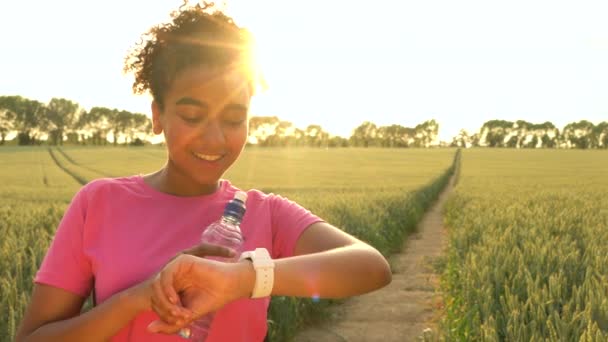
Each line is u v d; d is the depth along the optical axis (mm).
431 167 64125
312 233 1497
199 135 1345
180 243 1419
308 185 40719
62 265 1379
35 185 41562
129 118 154375
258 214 1524
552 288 3994
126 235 1408
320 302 7141
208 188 1503
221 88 1334
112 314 1158
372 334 6637
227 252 1232
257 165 65688
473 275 5285
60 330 1212
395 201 18594
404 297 8383
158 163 65625
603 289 3764
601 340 2725
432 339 4617
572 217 10477
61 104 146750
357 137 169000
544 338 3156
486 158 82438
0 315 3738
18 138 144875
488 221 10375
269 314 5914
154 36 1405
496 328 3533
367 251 1298
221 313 1391
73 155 78188
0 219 11930
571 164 72625
